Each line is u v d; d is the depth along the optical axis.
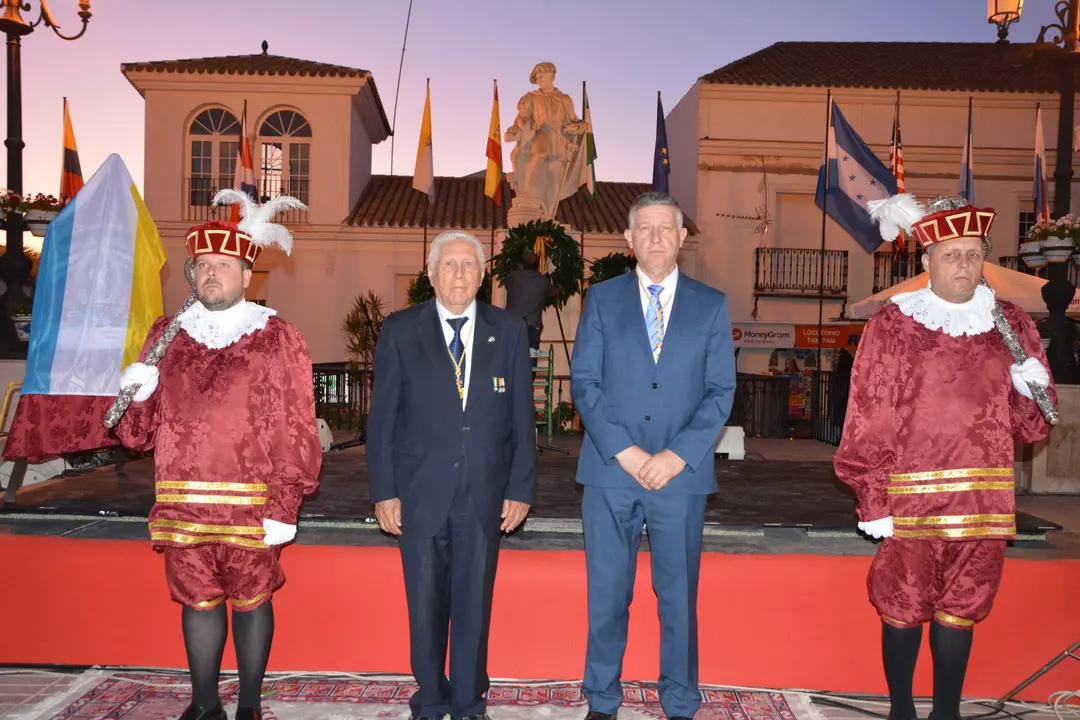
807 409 15.49
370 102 17.33
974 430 2.70
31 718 3.00
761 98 16.53
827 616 3.33
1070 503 6.31
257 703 2.86
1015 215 16.67
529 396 3.01
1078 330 7.79
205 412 2.72
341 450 6.99
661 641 2.93
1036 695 3.26
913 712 2.84
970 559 2.73
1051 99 16.41
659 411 2.92
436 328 2.95
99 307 4.02
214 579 2.78
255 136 16.28
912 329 2.77
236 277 2.79
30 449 3.94
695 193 16.94
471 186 18.50
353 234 16.20
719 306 2.99
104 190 4.11
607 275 9.02
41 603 3.44
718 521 3.87
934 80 16.97
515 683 3.35
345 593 3.40
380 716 3.07
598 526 2.94
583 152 10.23
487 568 2.87
